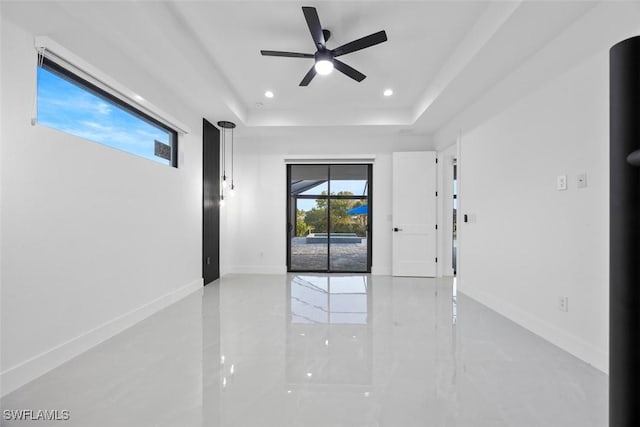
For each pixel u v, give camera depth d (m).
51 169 2.17
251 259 5.59
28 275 2.01
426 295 4.05
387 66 3.49
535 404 1.77
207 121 4.57
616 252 0.32
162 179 3.48
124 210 2.87
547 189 2.62
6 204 1.90
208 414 1.69
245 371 2.12
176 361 2.26
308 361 2.27
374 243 5.50
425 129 5.00
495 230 3.37
